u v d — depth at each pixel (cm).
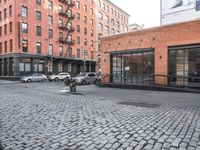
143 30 1955
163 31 1820
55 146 467
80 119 718
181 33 1712
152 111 873
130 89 1898
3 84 2920
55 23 4606
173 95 1438
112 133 559
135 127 618
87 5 5616
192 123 666
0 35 4266
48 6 4444
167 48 1797
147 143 484
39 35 4241
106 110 890
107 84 2145
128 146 465
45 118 734
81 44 5397
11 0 3878
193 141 496
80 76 2869
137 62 2020
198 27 1622
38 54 4184
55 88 2202
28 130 589
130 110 895
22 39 3931
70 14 5022
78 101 1176
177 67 1756
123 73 2131
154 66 1880
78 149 449
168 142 490
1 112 838
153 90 1777
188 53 1695
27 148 455
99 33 6062
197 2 1894
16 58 3838
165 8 2102
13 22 3834
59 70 4791
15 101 1154
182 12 1986
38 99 1252
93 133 559
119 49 2145
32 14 4100
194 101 1172
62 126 630
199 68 1634
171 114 809
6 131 580
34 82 3453
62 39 4747
